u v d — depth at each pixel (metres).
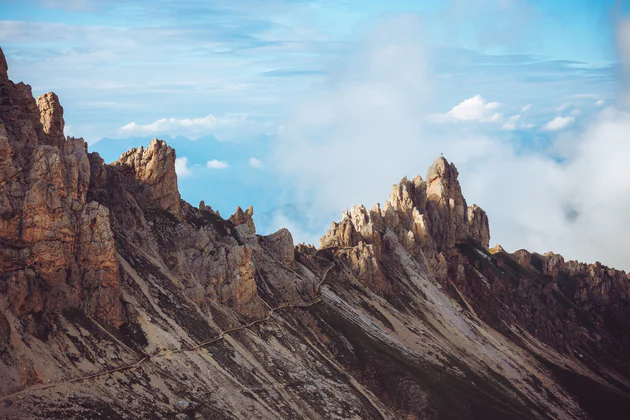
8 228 190.12
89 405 174.50
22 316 182.00
